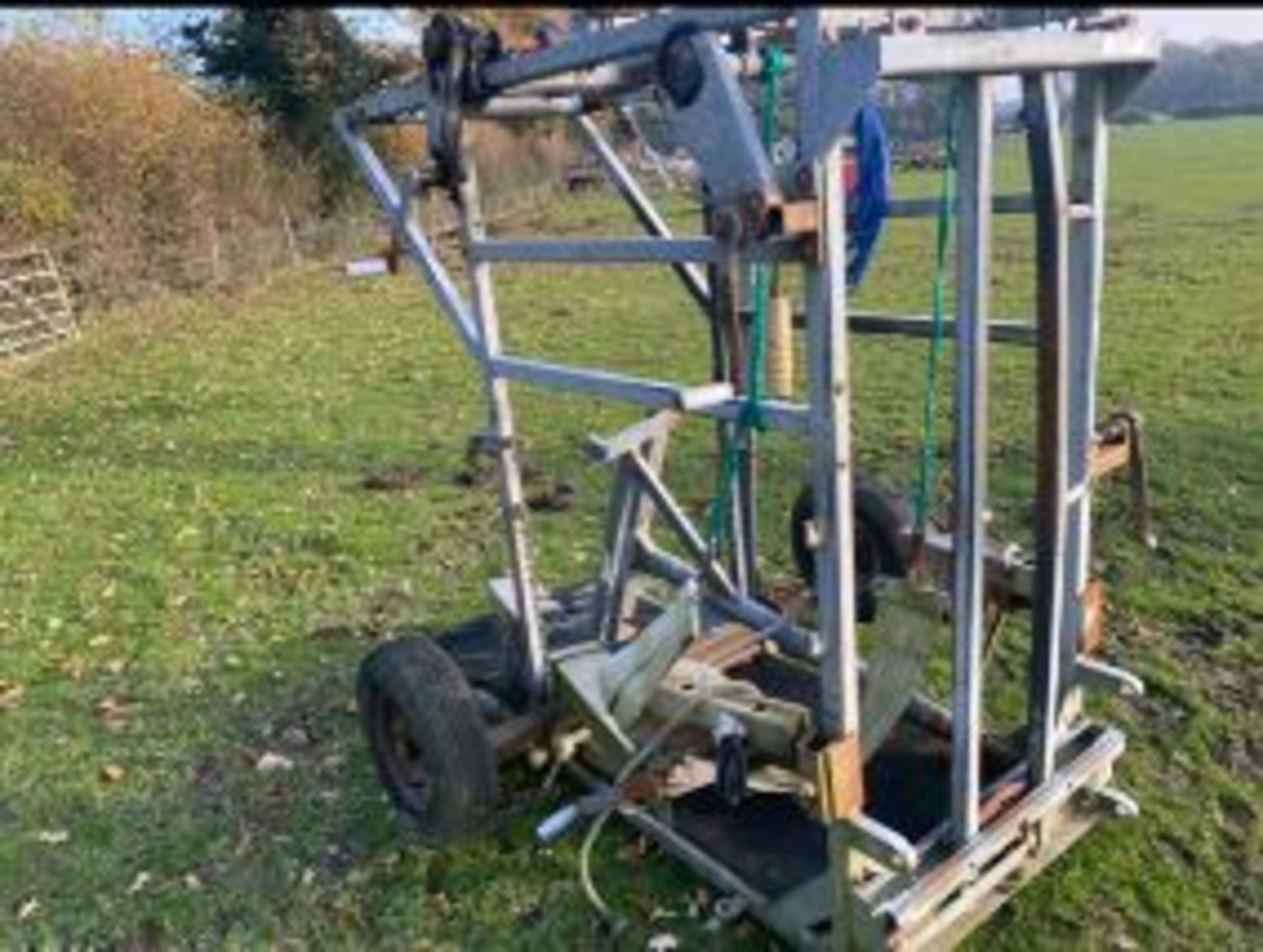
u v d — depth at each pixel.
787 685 3.47
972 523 2.45
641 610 3.65
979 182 2.22
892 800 3.00
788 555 5.21
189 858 3.41
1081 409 2.70
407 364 10.58
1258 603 4.54
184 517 6.46
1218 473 6.01
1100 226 2.54
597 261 2.55
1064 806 3.04
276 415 8.84
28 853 3.48
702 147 2.17
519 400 8.62
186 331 13.29
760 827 3.10
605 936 2.96
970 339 2.32
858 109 2.00
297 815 3.57
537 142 26.69
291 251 18.86
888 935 2.48
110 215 15.50
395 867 3.29
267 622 4.97
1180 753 3.59
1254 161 28.55
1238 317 10.03
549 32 2.51
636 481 3.39
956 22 2.39
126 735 4.11
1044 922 2.92
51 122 15.49
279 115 20.53
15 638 4.98
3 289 12.53
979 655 2.56
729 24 2.05
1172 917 2.93
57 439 8.53
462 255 3.03
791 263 2.21
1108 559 5.00
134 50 17.64
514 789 3.48
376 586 5.30
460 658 3.75
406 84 2.98
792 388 3.31
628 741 3.18
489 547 5.72
